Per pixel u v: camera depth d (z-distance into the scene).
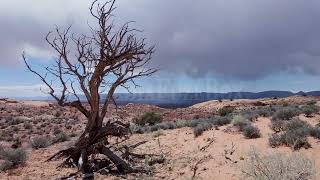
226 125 19.81
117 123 16.41
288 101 67.94
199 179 11.83
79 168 14.44
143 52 15.55
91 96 14.79
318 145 12.62
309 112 21.17
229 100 80.69
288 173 7.95
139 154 16.66
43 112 65.81
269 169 8.27
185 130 21.94
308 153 11.97
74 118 57.59
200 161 13.91
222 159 13.51
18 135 35.75
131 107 68.81
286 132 14.12
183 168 13.61
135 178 13.09
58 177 13.55
